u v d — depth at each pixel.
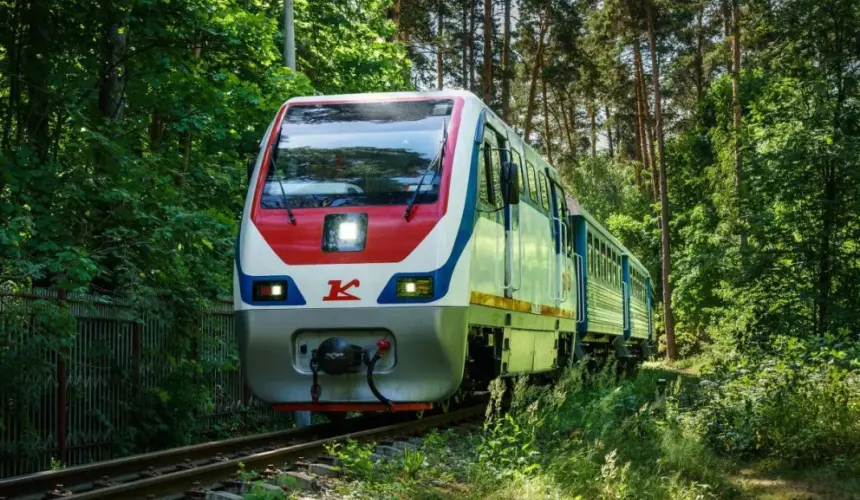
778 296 19.05
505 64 38.66
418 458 7.92
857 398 10.62
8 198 11.12
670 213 48.66
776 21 19.97
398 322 9.44
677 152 48.34
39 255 10.81
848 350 12.39
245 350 9.81
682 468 8.70
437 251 9.53
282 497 6.46
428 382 9.59
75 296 10.34
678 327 44.06
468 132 10.34
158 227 11.94
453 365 9.62
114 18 12.68
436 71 39.53
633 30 43.06
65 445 10.07
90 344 10.55
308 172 10.16
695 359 36.75
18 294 9.49
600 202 53.94
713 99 41.56
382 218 9.68
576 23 39.34
